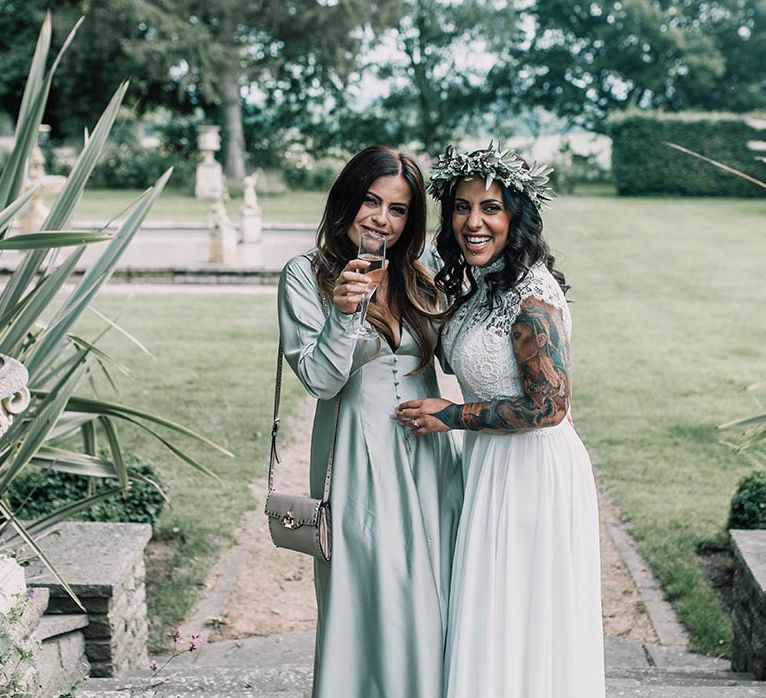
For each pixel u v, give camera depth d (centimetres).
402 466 237
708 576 455
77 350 353
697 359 878
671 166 2564
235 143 2988
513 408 227
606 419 695
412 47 3253
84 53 2895
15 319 312
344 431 239
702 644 396
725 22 3356
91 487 359
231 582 455
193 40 2761
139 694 296
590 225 1891
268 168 3122
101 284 329
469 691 231
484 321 232
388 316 241
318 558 242
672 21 3300
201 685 314
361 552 233
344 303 218
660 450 627
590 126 3394
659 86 3259
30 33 2950
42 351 322
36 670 271
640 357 885
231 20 2892
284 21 2966
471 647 232
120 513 455
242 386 766
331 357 223
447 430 234
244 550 486
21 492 441
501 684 232
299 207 2345
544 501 234
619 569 466
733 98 3388
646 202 2391
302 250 1483
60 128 3161
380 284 243
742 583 352
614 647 396
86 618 326
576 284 1269
